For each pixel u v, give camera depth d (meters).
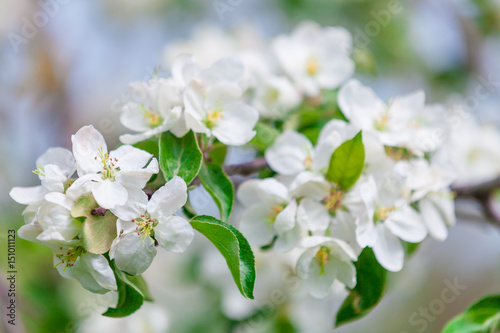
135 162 0.68
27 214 0.68
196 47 0.93
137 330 0.91
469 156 0.91
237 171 0.77
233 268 0.68
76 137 0.68
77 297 0.89
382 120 0.76
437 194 0.76
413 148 0.75
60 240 0.67
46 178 0.67
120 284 0.68
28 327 0.88
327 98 0.85
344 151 0.71
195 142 0.71
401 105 0.77
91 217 0.67
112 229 0.67
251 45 0.93
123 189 0.67
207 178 0.72
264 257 0.87
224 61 0.73
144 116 0.73
